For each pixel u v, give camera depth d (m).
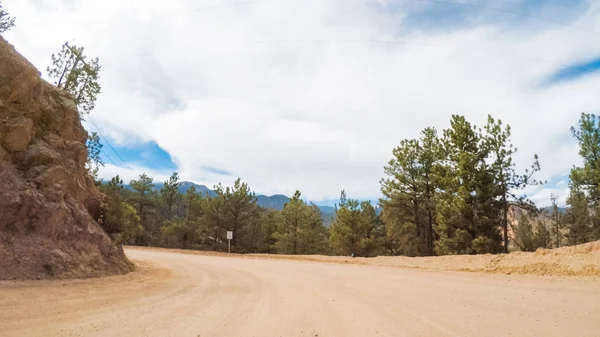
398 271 15.75
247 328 5.70
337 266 18.89
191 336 5.14
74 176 13.20
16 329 5.06
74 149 13.73
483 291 9.61
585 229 40.59
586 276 11.42
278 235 51.69
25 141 11.13
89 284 9.66
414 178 37.34
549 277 11.82
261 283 11.91
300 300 8.52
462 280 12.05
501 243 29.91
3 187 9.81
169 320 6.10
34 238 9.96
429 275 13.88
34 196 10.29
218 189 51.12
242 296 9.07
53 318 5.84
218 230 51.03
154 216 64.38
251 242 54.34
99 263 11.95
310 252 51.19
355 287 10.91
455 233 28.45
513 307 7.43
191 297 8.72
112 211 16.05
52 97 13.63
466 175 28.20
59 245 10.71
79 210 12.39
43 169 11.26
